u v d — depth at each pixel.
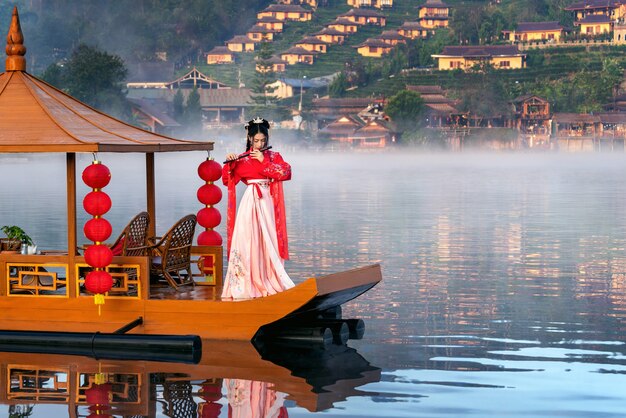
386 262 18.14
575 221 27.64
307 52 192.25
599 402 8.59
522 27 184.50
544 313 12.88
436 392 8.96
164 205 32.88
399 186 50.84
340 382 9.36
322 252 19.75
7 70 12.52
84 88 108.62
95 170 10.96
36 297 11.41
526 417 8.16
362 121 141.25
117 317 11.30
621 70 157.88
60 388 9.22
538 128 144.12
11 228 12.20
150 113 122.31
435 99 146.12
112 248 11.48
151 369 9.96
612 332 11.64
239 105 150.50
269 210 11.44
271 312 10.97
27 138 11.15
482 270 17.02
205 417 8.22
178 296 11.57
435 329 11.86
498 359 10.28
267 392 9.00
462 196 41.19
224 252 19.44
